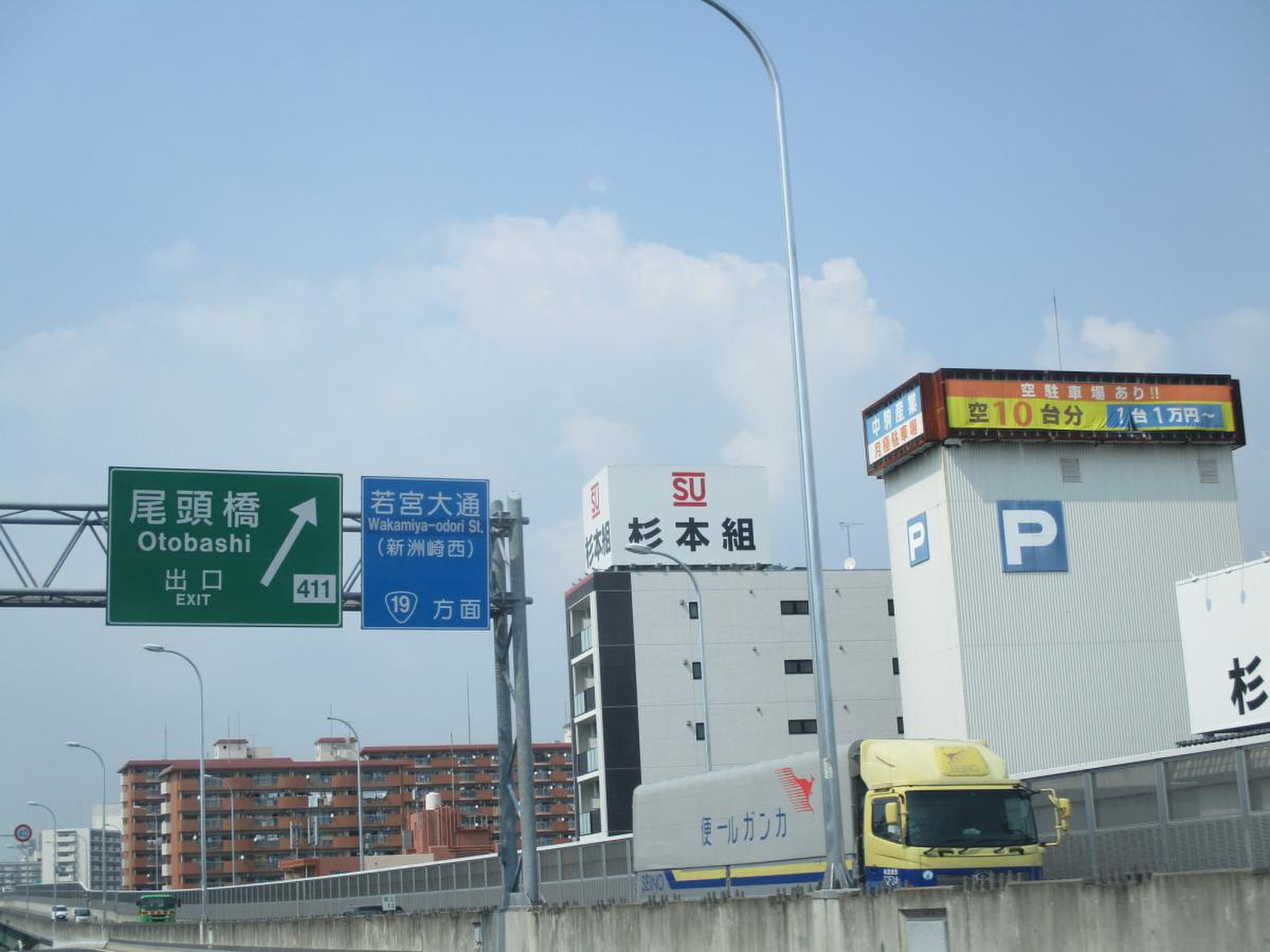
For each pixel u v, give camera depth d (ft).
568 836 604.08
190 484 85.35
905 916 55.36
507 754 92.68
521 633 91.66
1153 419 177.58
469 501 91.15
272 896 237.66
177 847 513.45
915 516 178.81
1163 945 44.88
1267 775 68.80
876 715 268.62
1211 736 124.16
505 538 92.73
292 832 530.68
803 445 65.92
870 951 57.00
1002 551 171.94
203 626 83.92
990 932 51.26
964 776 75.77
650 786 108.17
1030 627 170.81
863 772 78.89
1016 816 75.31
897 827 74.84
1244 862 69.46
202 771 200.64
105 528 84.53
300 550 86.58
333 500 87.86
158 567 83.92
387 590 88.43
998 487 173.68
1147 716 170.60
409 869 184.96
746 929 65.67
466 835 408.05
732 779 95.40
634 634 261.44
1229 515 178.40
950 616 170.50
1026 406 174.60
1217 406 179.73
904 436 178.19
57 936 268.21
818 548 64.44
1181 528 177.06
